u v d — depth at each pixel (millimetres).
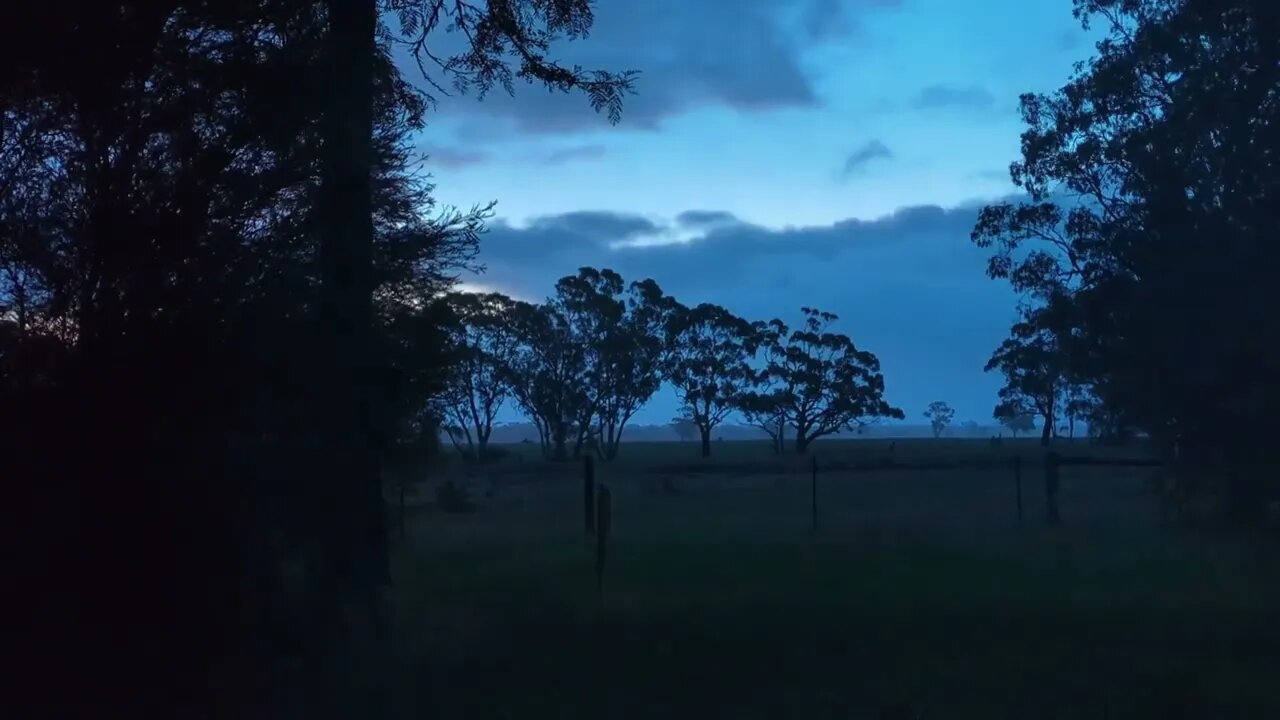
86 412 9438
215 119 11086
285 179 11305
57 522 9203
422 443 16047
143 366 9594
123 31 10031
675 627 12234
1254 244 12109
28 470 9250
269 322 10461
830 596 14508
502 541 21781
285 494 10219
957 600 14109
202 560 9500
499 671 10266
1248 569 16016
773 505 33250
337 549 10836
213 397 9758
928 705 9125
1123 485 38469
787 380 89625
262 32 11398
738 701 9297
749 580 16031
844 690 9602
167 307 9969
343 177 11477
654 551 19641
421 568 17219
